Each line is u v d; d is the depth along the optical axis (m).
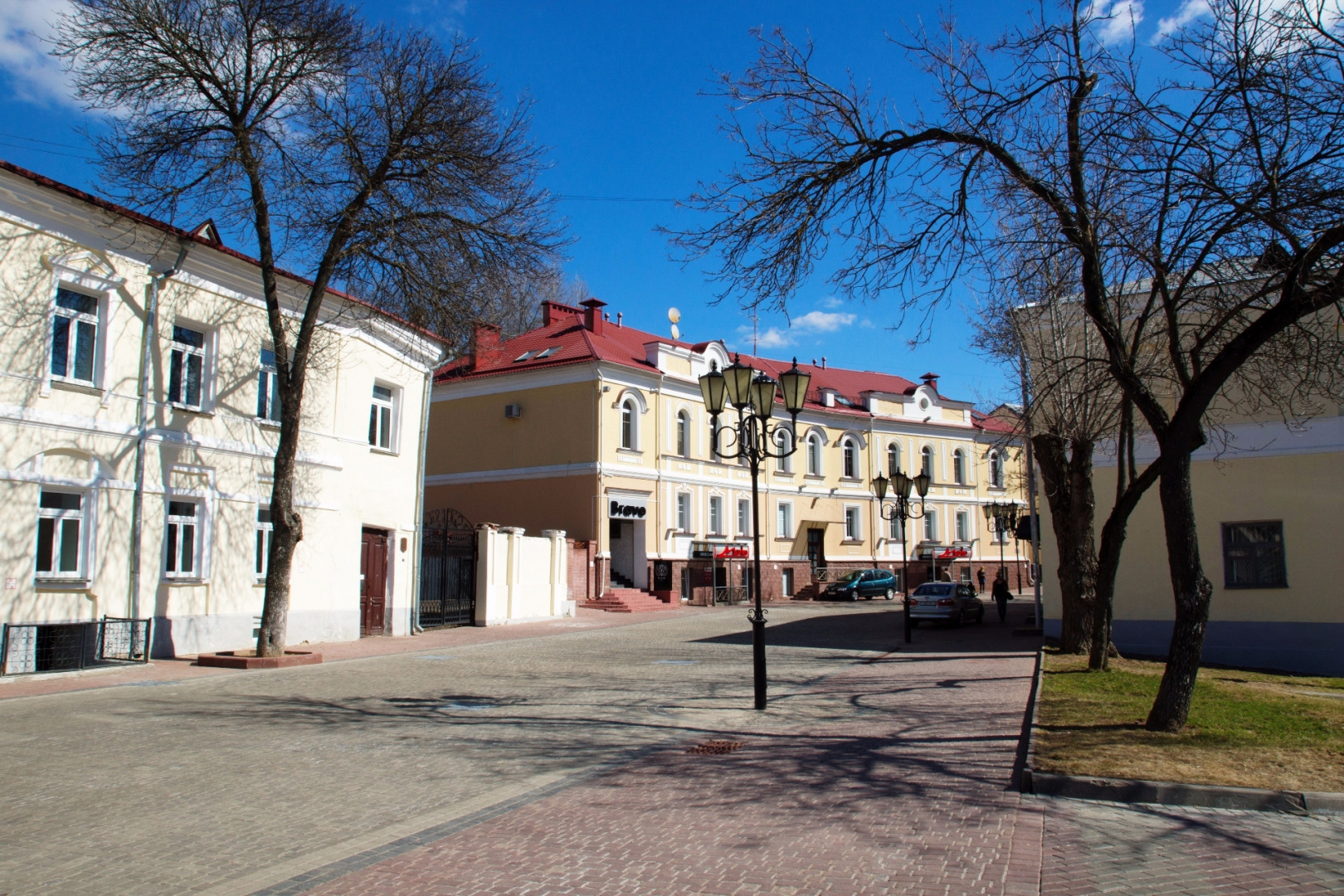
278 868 5.98
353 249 17.27
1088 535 18.89
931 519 52.34
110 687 14.02
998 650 20.41
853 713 11.91
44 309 15.16
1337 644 18.73
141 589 16.69
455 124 17.62
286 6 16.56
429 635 24.11
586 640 23.75
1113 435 19.84
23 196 14.77
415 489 25.00
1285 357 11.91
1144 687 13.20
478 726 11.12
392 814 7.25
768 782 8.13
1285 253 10.32
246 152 16.59
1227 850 6.21
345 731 10.76
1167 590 20.47
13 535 14.53
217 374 18.58
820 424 47.69
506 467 37.62
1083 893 5.47
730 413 43.16
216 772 8.67
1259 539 19.73
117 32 15.86
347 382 22.44
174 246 17.48
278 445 19.23
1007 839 6.43
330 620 21.52
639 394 37.97
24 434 14.77
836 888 5.55
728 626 28.28
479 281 18.30
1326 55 9.79
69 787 8.05
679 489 39.62
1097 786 7.54
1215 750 8.73
